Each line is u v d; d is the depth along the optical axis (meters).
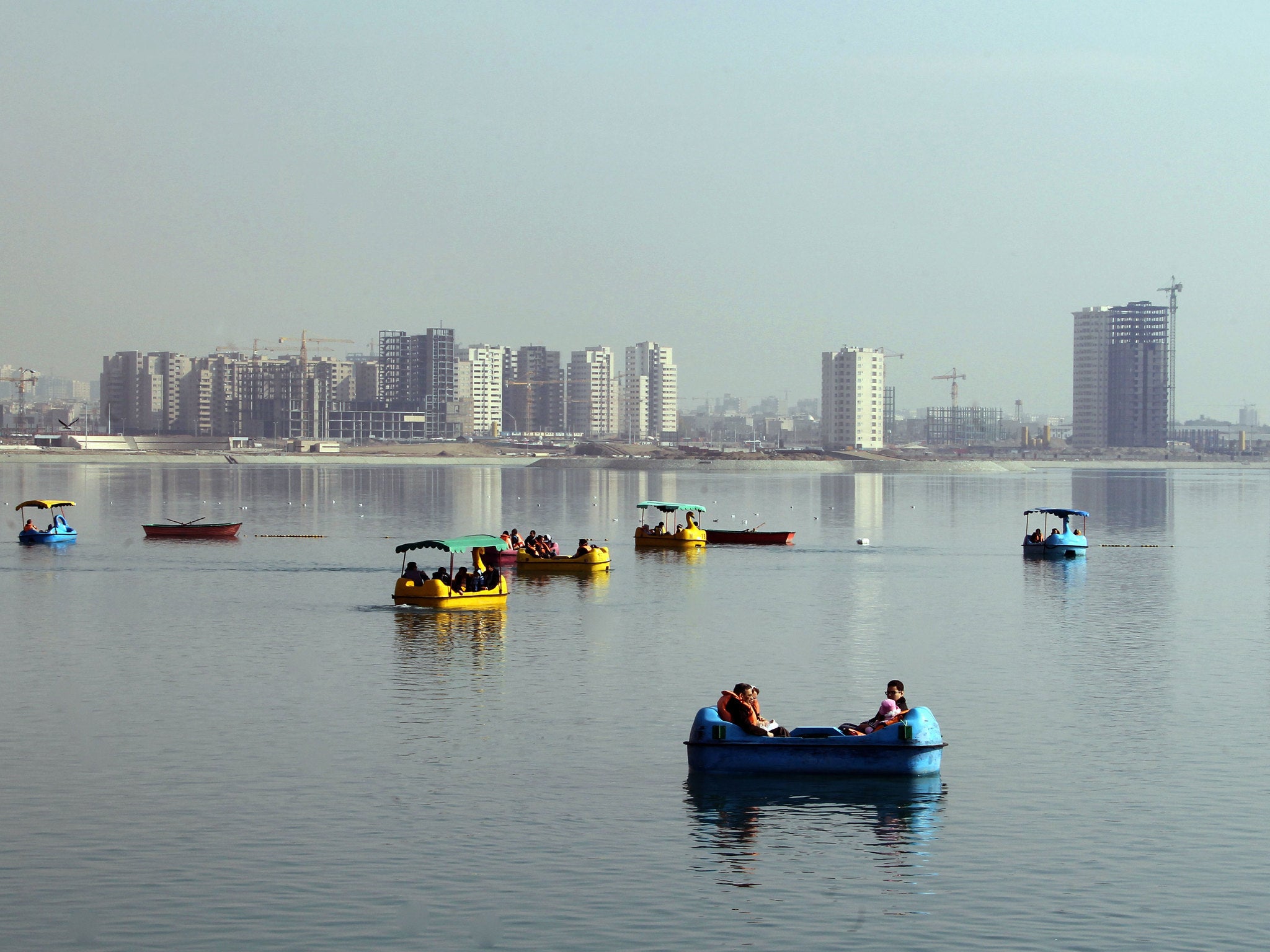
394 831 27.84
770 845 27.14
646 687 43.09
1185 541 120.25
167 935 22.42
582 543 84.75
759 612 63.25
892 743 31.70
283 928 22.72
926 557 98.50
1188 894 24.55
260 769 32.53
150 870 25.45
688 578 80.06
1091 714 39.31
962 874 25.55
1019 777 32.25
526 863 25.97
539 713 38.97
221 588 71.88
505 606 64.75
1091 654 50.72
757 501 198.88
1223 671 46.81
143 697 41.00
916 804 29.94
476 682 43.72
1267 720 38.56
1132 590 74.75
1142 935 22.70
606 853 26.59
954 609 64.94
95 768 32.50
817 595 70.88
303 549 100.50
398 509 166.25
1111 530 138.12
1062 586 76.62
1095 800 30.31
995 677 45.47
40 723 37.31
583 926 22.97
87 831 27.72
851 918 23.39
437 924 22.97
